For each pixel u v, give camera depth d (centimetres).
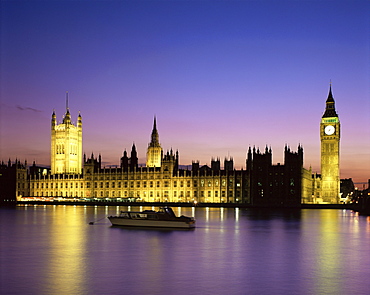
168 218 11200
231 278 5303
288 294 4612
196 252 7225
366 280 5200
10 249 7556
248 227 11638
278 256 6825
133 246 7894
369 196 19538
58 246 7894
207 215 17450
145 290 4759
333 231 10544
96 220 14000
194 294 4612
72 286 4925
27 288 4847
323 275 5456
